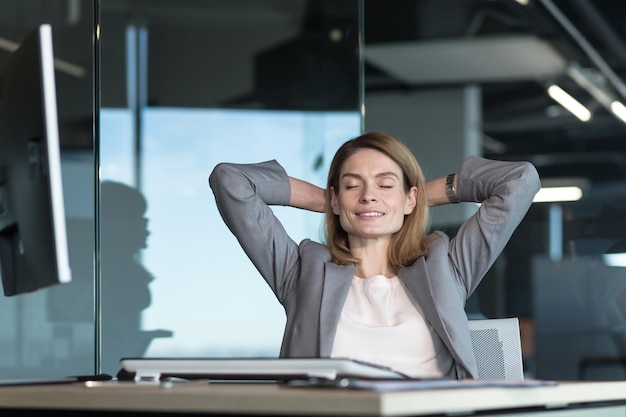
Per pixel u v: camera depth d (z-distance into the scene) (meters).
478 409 1.66
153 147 4.71
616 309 5.32
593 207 5.53
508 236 2.84
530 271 5.43
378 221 2.70
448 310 2.53
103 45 4.53
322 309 2.54
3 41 4.00
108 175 4.52
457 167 5.82
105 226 3.85
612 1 5.62
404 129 5.93
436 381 1.72
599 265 5.40
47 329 3.58
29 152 1.90
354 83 5.56
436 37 5.91
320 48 5.58
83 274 3.68
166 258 4.04
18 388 1.79
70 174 3.87
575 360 5.32
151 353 3.92
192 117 5.00
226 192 2.83
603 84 5.64
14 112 1.98
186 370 1.87
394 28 5.95
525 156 5.75
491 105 5.83
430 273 2.61
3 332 3.55
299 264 2.80
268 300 4.04
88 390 1.67
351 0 5.57
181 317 4.01
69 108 3.98
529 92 5.77
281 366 1.76
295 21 5.53
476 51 5.85
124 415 1.67
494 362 2.57
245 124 5.17
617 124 5.59
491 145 5.83
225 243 4.12
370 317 2.59
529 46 5.79
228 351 4.01
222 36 5.23
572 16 5.70
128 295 3.90
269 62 5.43
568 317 5.36
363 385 1.51
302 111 5.45
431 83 5.91
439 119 5.90
